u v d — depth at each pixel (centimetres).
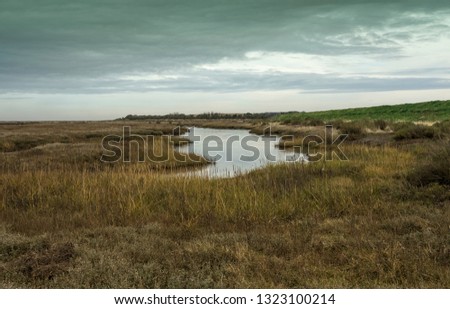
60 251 569
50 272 507
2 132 4312
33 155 2222
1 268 516
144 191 1000
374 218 769
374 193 989
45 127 6109
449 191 891
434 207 813
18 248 596
